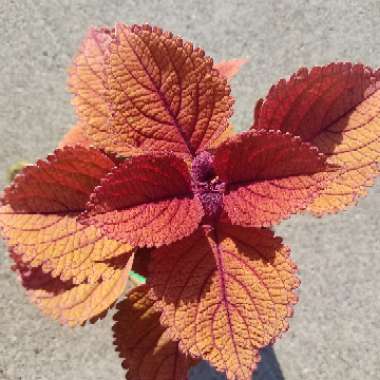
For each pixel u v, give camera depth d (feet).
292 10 1.78
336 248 1.62
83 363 1.50
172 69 0.88
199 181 0.93
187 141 0.94
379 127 0.94
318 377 1.54
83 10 1.73
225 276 0.88
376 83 0.94
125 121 0.90
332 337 1.56
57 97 1.67
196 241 0.91
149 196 0.86
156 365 1.02
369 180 0.94
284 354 1.54
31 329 1.51
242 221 0.87
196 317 0.85
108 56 0.88
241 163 0.89
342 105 0.96
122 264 0.96
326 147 0.96
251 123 1.69
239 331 0.85
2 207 0.90
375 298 1.59
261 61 1.74
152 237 0.83
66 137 1.13
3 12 1.71
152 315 1.01
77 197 0.94
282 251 0.88
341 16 1.79
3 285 1.53
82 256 0.92
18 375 1.48
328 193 0.94
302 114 0.97
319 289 1.59
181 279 0.88
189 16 1.75
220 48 1.74
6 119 1.64
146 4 1.75
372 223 1.64
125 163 0.81
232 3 1.77
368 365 1.55
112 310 1.53
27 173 0.90
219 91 0.91
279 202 0.85
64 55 1.70
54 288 1.02
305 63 1.75
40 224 0.91
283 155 0.84
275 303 0.85
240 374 0.84
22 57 1.69
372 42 1.78
